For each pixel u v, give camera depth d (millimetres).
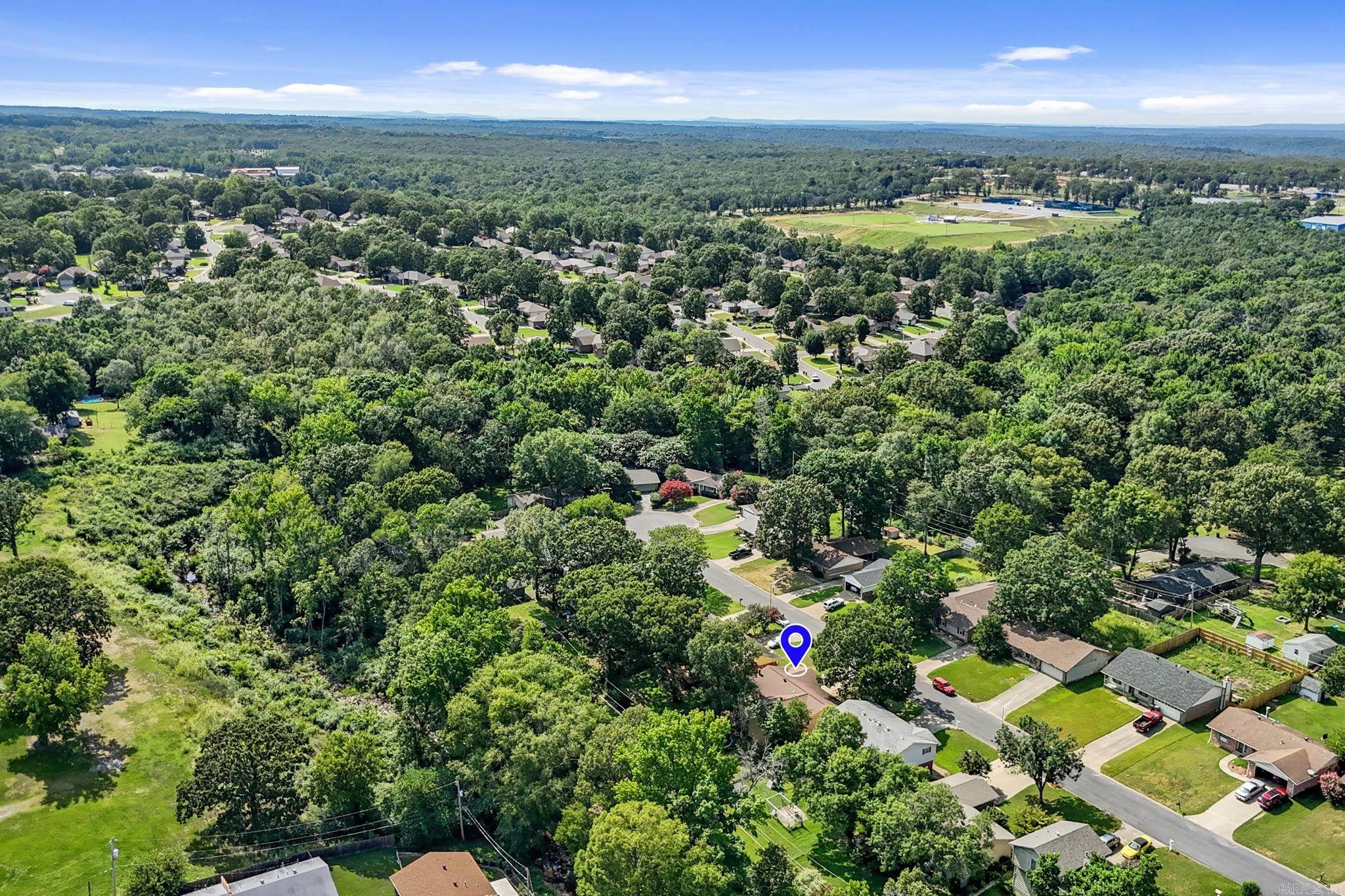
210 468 159000
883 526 152375
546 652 100125
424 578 119188
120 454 161875
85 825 80438
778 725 93125
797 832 85000
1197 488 145125
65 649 90188
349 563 125062
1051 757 84500
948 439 163125
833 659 102500
